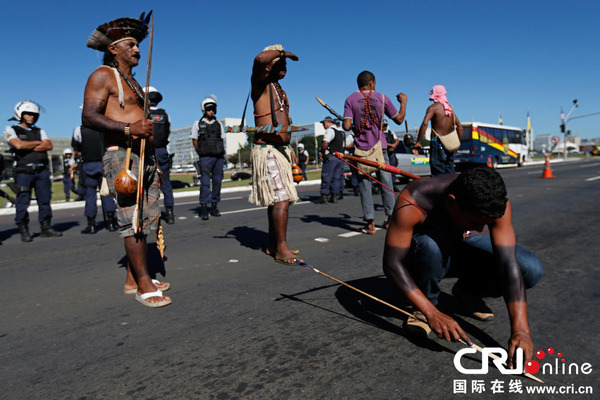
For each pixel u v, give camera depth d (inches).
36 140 213.9
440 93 203.3
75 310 104.7
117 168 106.0
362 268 135.0
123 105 105.5
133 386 67.3
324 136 329.1
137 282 109.9
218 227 229.0
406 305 100.1
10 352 81.7
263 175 142.2
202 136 257.4
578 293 104.3
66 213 360.5
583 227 193.6
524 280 75.4
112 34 106.3
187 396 63.8
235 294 112.8
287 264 142.3
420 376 67.6
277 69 139.5
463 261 83.7
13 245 200.7
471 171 65.1
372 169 192.1
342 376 68.1
